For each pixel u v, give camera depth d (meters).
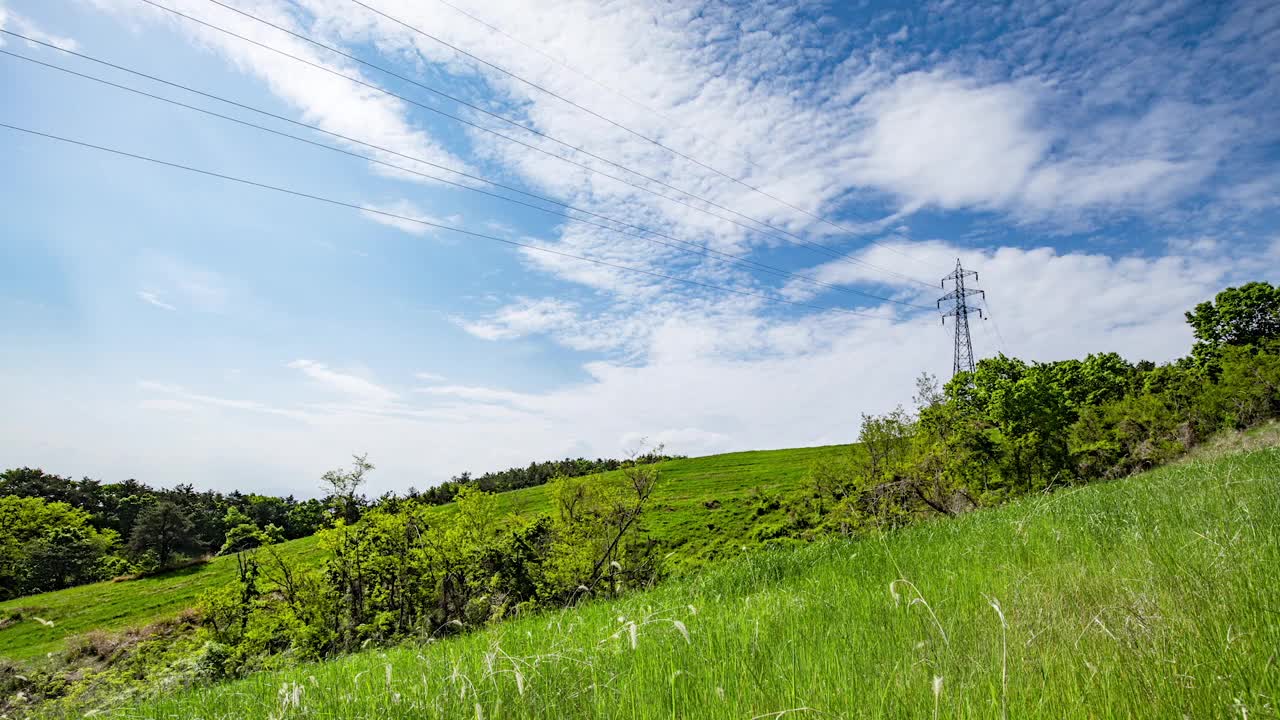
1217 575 3.79
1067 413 33.41
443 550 29.42
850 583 6.27
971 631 3.66
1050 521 7.76
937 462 29.66
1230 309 57.94
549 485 38.50
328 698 4.18
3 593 74.88
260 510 123.44
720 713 2.83
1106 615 3.45
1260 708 2.16
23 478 121.69
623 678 3.54
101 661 32.50
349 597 29.36
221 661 18.92
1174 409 39.09
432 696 3.63
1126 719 2.33
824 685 2.99
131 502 127.88
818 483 39.78
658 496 61.06
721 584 8.73
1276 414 33.47
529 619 8.30
